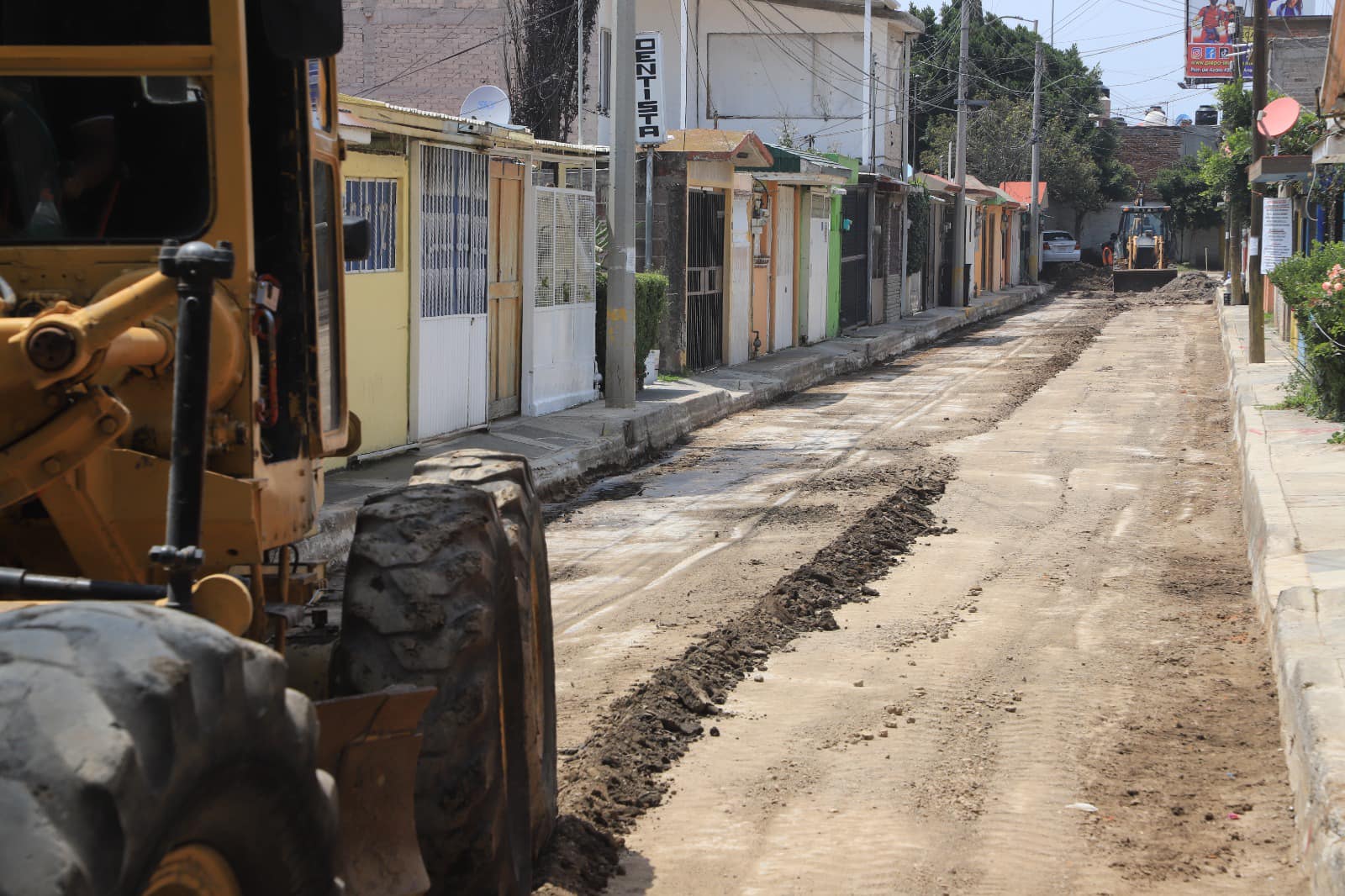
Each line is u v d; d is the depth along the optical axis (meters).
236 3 3.85
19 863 2.03
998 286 57.16
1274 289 30.12
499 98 17.73
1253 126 25.80
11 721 2.17
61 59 3.85
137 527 3.70
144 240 3.90
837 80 39.47
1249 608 9.75
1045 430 19.23
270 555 4.87
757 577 10.50
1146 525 12.80
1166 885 5.50
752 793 6.46
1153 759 6.88
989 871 5.63
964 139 47.03
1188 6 63.69
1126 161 86.12
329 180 5.06
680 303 23.62
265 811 2.63
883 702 7.75
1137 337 36.19
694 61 39.03
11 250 3.85
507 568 4.70
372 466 14.16
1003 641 8.96
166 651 2.37
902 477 15.05
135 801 2.19
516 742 4.77
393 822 3.88
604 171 23.06
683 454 17.77
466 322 16.27
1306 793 5.71
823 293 32.53
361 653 4.18
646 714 7.23
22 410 3.32
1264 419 16.73
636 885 5.49
